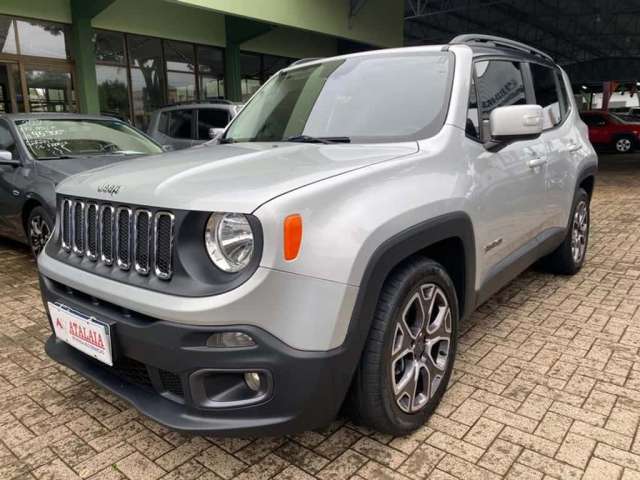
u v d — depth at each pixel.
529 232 3.34
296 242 1.79
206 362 1.82
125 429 2.47
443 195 2.34
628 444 2.26
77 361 2.37
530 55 3.79
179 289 1.86
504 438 2.31
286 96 3.29
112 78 11.95
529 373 2.88
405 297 2.17
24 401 2.73
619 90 36.25
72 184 2.45
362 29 15.52
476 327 3.50
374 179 2.09
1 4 9.77
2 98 10.20
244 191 1.87
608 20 28.89
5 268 5.14
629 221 6.88
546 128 3.71
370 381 2.08
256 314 1.78
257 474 2.14
